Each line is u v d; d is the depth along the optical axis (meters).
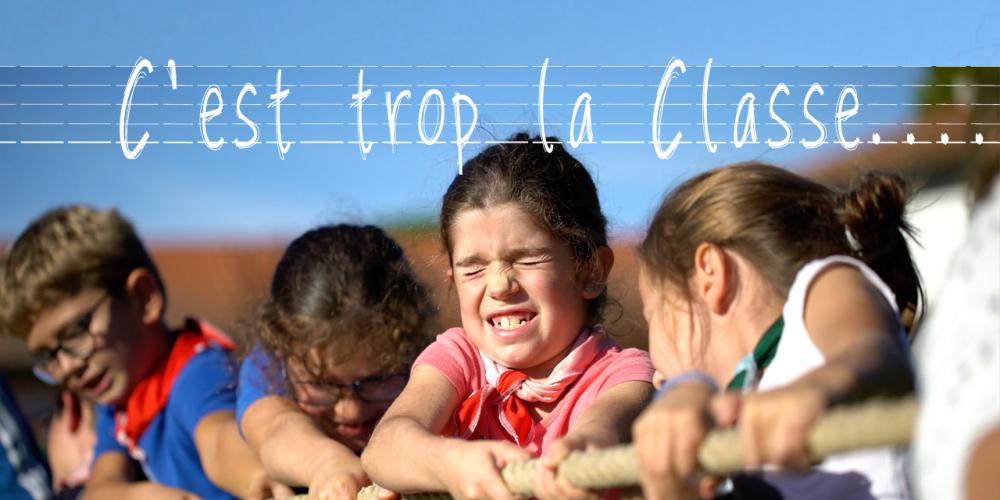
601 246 4.23
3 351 7.98
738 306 2.97
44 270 5.85
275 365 5.03
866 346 2.26
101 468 5.82
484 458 3.14
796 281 2.71
